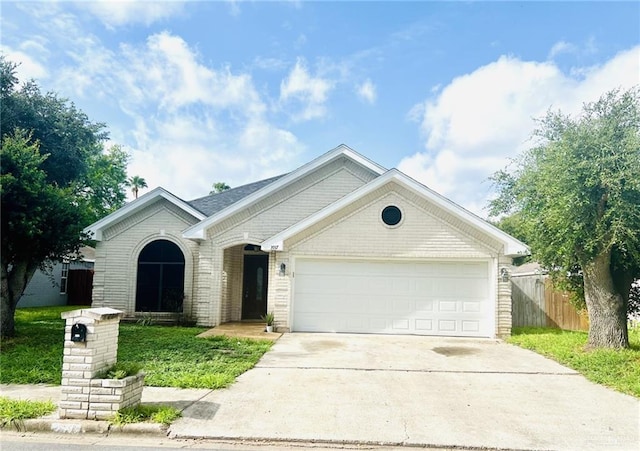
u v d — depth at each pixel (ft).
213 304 45.39
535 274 51.80
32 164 32.81
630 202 28.27
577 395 21.74
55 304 74.02
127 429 16.39
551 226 31.53
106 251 49.29
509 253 39.37
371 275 41.73
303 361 28.53
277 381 23.49
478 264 40.98
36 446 15.28
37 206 32.45
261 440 15.94
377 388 22.47
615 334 31.19
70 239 35.65
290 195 47.80
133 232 49.55
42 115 42.16
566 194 29.53
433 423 17.65
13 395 19.92
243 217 47.01
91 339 17.19
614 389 22.80
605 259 31.17
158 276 49.19
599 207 29.76
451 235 40.73
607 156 28.45
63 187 44.04
